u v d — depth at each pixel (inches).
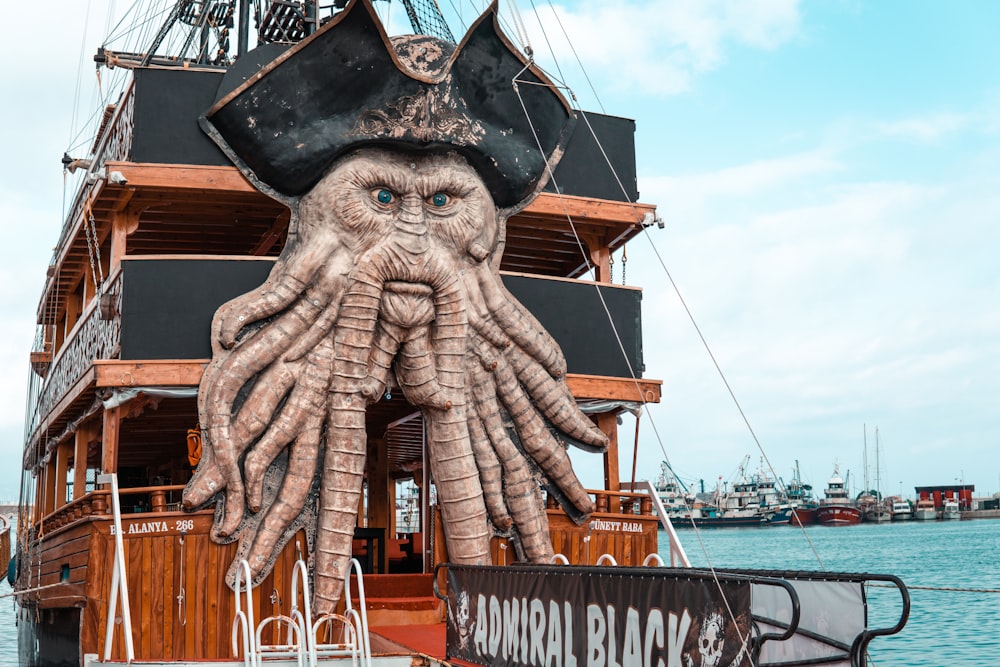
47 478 1006.4
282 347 644.7
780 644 392.2
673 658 384.5
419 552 968.3
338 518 639.8
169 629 613.0
